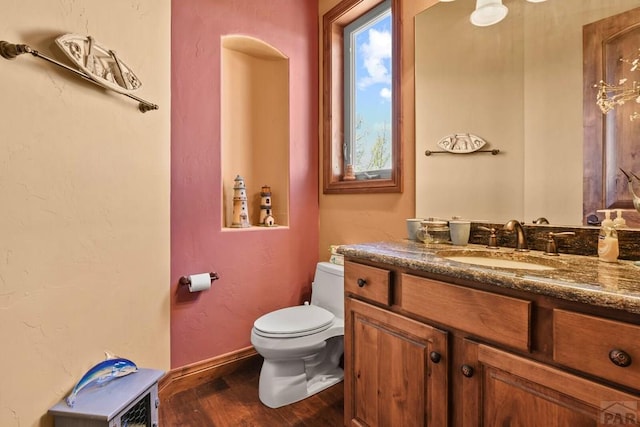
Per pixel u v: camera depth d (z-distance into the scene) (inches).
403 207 72.6
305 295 94.0
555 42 50.8
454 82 63.2
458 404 38.6
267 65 93.7
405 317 44.9
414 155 70.1
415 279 43.5
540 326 31.5
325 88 93.4
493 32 57.9
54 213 44.4
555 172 50.6
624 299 25.8
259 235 85.0
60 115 45.0
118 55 54.9
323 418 63.1
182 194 71.5
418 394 42.8
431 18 66.7
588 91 47.5
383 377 48.2
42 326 42.8
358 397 53.0
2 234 38.2
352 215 85.7
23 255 40.5
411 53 70.5
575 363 28.8
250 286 83.4
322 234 95.3
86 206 49.2
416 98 69.4
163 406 66.3
